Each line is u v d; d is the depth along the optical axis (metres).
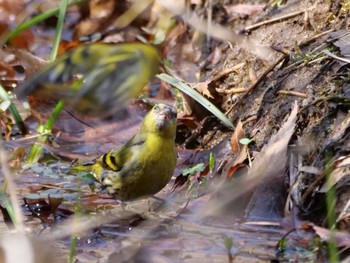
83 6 18.16
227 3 16.27
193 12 16.59
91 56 8.17
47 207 10.77
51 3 18.14
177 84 12.72
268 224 9.93
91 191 11.52
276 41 13.18
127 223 10.36
